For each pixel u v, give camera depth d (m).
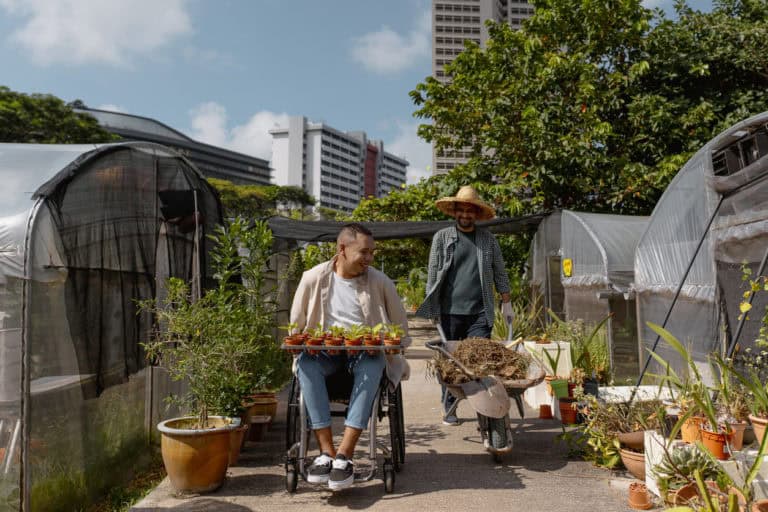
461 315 4.85
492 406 3.66
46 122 29.48
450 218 11.62
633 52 11.38
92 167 3.57
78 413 3.26
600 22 10.95
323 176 194.62
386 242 13.48
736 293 4.16
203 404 3.67
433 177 12.13
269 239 5.23
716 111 10.73
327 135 197.62
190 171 5.37
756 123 4.12
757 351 3.90
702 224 4.54
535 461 3.99
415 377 8.12
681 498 2.87
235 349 4.10
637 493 3.07
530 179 10.45
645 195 9.86
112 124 139.38
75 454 3.21
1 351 2.78
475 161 11.34
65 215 3.22
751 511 2.47
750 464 2.87
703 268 4.51
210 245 5.80
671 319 5.00
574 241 7.21
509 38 11.30
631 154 10.89
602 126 9.91
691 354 4.67
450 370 3.91
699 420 3.14
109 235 3.81
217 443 3.35
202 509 3.13
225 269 4.78
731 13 12.12
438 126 12.27
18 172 3.25
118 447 3.78
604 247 6.23
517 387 3.75
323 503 3.22
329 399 3.72
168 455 3.32
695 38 11.50
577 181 10.16
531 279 9.87
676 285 4.91
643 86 11.39
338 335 3.38
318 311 3.64
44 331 2.95
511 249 11.21
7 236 2.86
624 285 5.98
